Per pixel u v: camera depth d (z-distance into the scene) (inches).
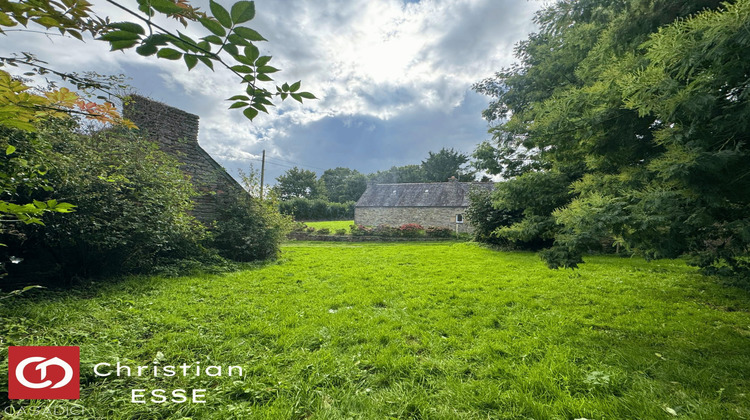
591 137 163.6
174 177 285.4
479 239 593.9
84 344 117.3
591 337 139.0
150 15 32.1
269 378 103.3
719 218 126.8
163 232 254.2
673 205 118.4
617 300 198.4
